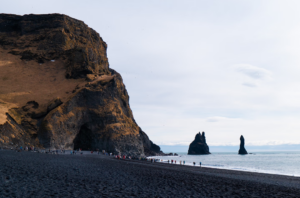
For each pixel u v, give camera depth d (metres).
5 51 138.12
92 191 18.16
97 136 113.12
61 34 145.75
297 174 70.38
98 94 117.06
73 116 105.56
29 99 104.38
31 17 154.88
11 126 82.06
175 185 25.69
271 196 23.55
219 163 126.31
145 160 100.75
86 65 128.62
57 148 94.50
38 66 130.25
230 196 21.50
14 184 17.78
